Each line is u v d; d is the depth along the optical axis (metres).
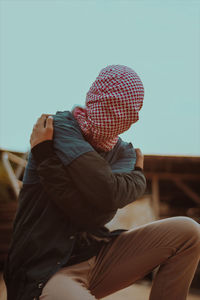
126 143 1.87
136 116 1.61
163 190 10.77
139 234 1.66
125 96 1.58
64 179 1.48
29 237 1.50
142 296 3.86
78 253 1.57
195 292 4.77
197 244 1.60
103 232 1.65
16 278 1.50
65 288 1.38
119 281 1.63
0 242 6.09
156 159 8.83
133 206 9.42
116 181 1.53
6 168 5.89
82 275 1.53
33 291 1.40
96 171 1.48
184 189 9.55
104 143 1.66
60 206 1.49
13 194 6.38
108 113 1.58
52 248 1.47
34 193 1.57
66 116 1.65
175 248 1.61
